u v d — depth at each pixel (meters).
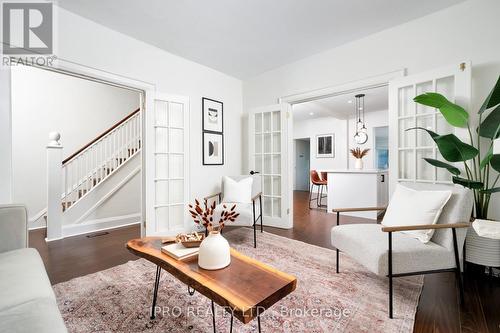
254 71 3.88
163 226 3.14
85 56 2.43
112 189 3.99
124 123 4.49
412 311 1.53
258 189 3.44
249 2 2.21
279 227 3.63
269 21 2.52
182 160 3.31
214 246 1.27
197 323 1.45
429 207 1.67
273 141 3.80
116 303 1.65
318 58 3.26
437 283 1.90
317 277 2.00
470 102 2.07
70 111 4.59
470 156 1.87
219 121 3.86
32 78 4.13
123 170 4.14
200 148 3.60
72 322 1.45
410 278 1.98
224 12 2.36
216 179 3.82
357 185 4.47
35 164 4.08
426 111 2.41
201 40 2.90
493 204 2.05
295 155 9.03
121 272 2.14
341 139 7.46
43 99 4.24
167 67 3.17
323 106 6.05
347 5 2.26
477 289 1.80
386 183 4.86
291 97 3.57
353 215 4.47
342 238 1.95
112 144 4.37
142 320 1.47
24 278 1.15
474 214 1.98
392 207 1.94
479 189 1.88
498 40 2.04
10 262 1.31
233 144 4.11
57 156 3.28
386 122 6.50
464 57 2.19
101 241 3.13
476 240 1.90
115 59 2.66
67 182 3.77
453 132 2.26
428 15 2.39
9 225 1.54
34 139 4.11
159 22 2.53
